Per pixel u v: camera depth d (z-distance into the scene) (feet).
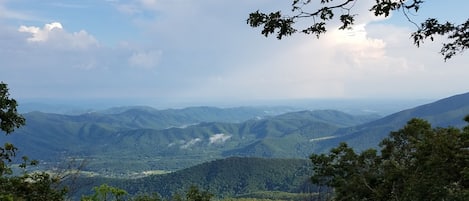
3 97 48.21
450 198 54.49
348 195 85.25
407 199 62.13
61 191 39.83
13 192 37.68
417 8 29.01
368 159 93.50
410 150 84.48
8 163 40.98
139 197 93.40
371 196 81.51
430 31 29.91
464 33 29.71
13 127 49.57
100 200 40.86
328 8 31.04
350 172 92.02
